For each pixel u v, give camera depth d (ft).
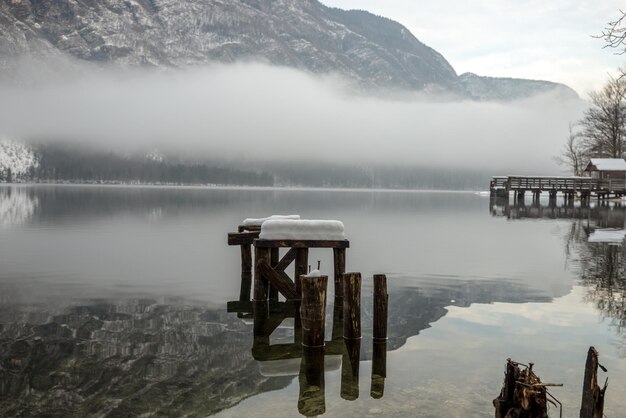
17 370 30.37
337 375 29.32
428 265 67.00
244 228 57.93
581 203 208.03
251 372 30.19
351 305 34.22
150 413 24.91
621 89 205.77
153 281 57.62
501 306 44.60
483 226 123.24
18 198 253.65
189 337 37.27
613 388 26.35
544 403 18.19
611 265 66.18
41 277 59.36
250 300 49.16
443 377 28.30
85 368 30.76
